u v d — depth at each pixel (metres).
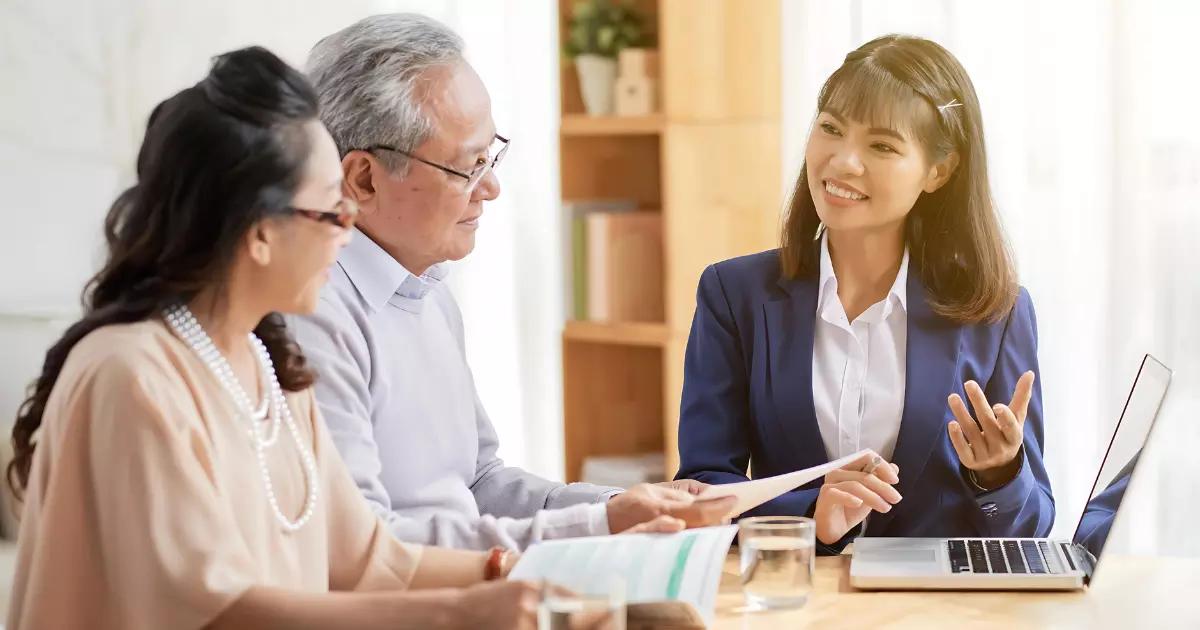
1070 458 3.86
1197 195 3.66
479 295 5.09
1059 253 3.85
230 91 1.58
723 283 2.62
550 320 5.11
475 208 2.30
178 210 1.57
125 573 1.49
